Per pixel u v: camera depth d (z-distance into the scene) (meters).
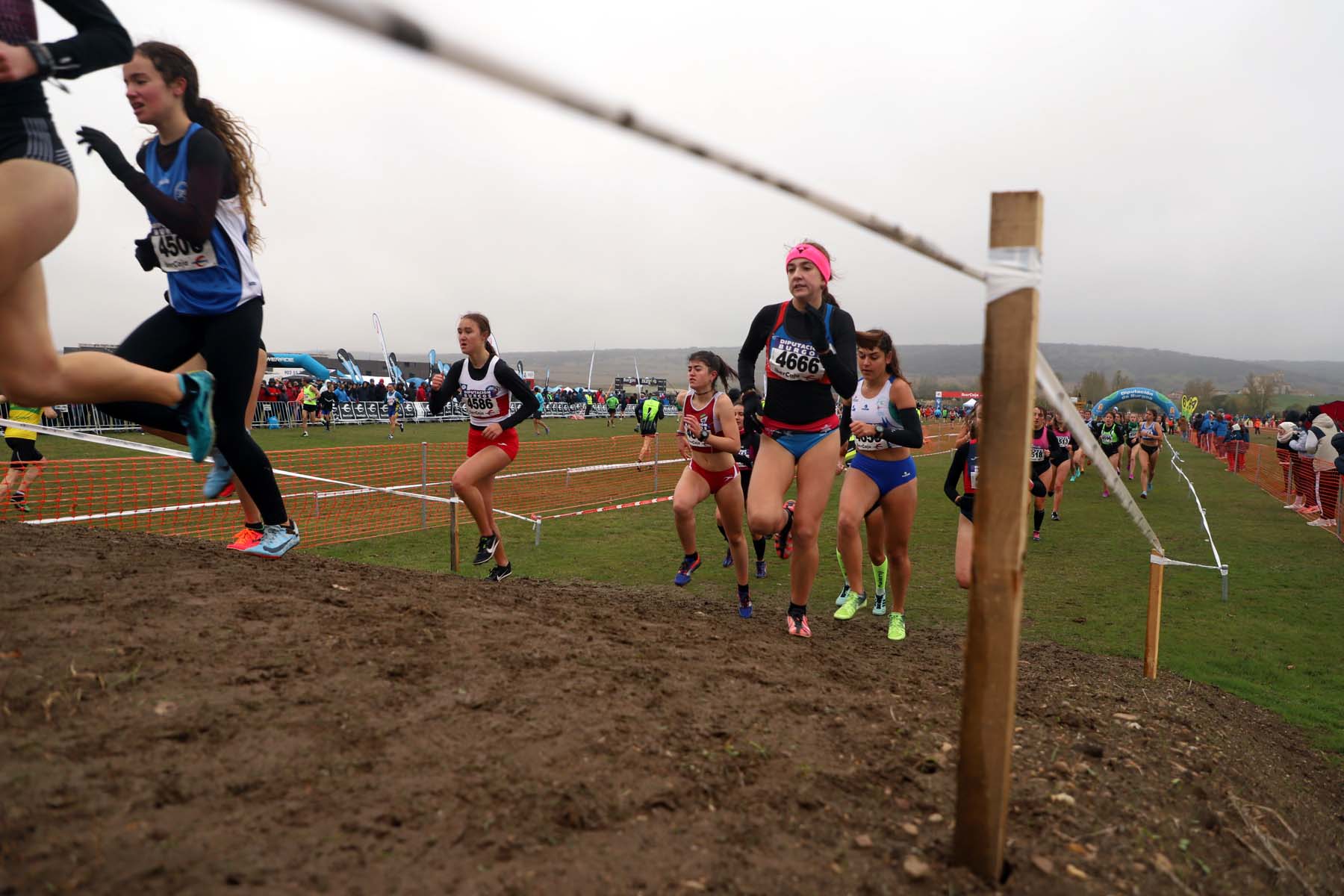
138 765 1.62
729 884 1.59
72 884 1.26
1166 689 4.05
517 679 2.38
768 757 2.18
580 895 1.47
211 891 1.31
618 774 1.92
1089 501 14.23
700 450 5.18
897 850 1.82
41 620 2.20
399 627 2.66
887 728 2.56
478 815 1.66
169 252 3.06
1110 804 2.22
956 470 4.69
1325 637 5.53
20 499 7.97
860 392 4.67
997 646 1.68
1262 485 17.73
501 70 0.77
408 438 23.77
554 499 12.45
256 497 3.41
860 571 5.10
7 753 1.57
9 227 1.87
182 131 3.04
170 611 2.44
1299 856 2.30
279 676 2.13
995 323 1.63
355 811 1.60
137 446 4.12
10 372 2.15
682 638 3.31
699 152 1.06
